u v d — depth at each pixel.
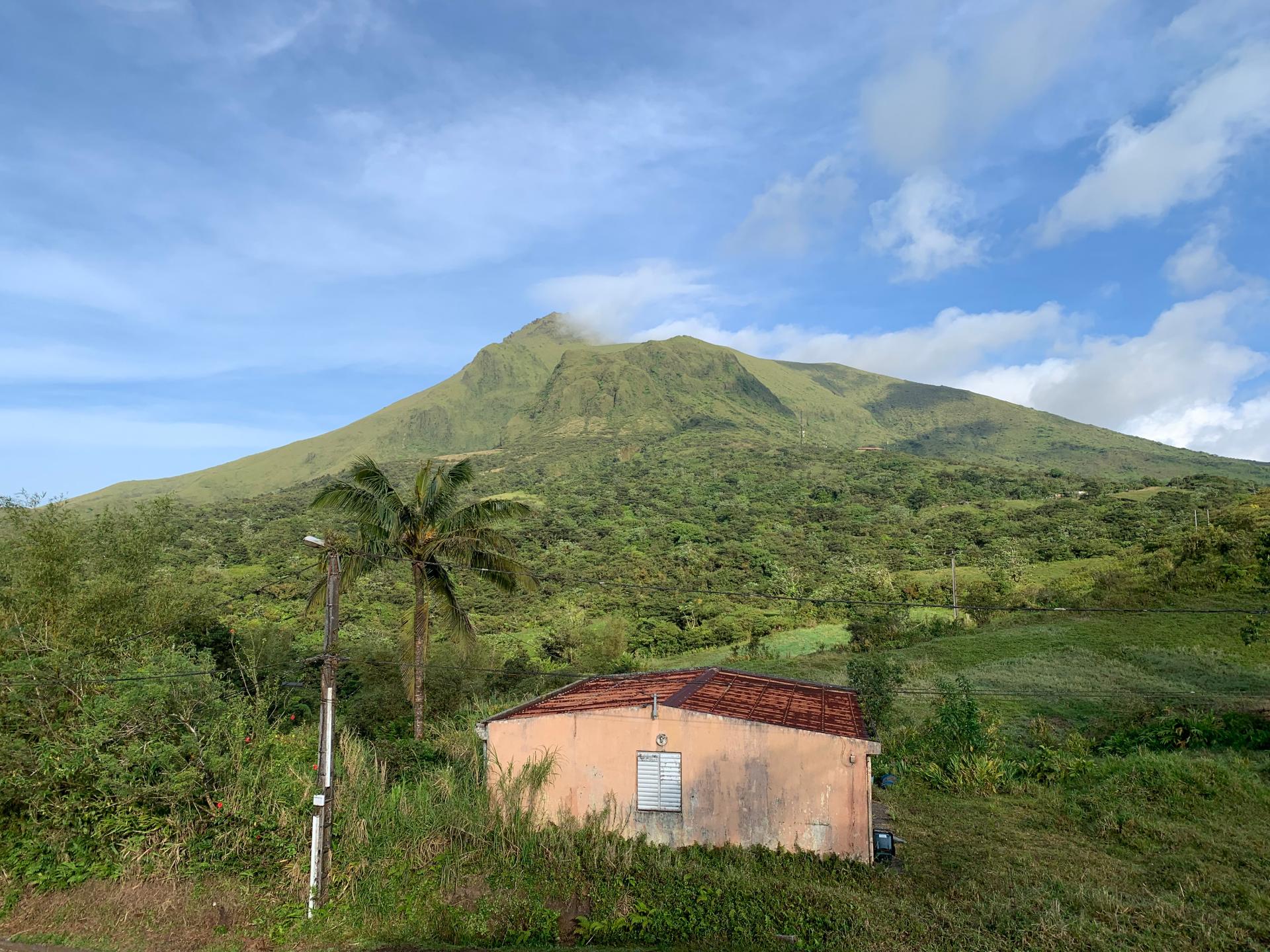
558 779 16.41
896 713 28.09
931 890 14.19
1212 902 13.24
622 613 63.94
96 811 14.38
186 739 15.02
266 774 15.70
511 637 54.62
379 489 22.64
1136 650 35.25
